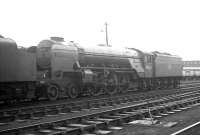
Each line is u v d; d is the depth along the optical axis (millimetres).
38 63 17984
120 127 9148
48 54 17719
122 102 16062
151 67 26547
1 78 13422
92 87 20328
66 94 18547
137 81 25078
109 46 23594
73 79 19094
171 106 12766
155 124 9477
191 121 9953
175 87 30781
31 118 10953
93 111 12812
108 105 14773
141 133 8266
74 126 9008
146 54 25906
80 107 13500
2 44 13578
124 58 23703
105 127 8977
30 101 16969
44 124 8695
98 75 21031
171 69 29828
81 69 19391
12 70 13953
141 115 10648
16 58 14180
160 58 27797
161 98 17391
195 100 15320
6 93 14031
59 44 18438
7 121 10430
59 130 8578
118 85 22703
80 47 20188
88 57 20391
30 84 15195
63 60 18281
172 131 8391
